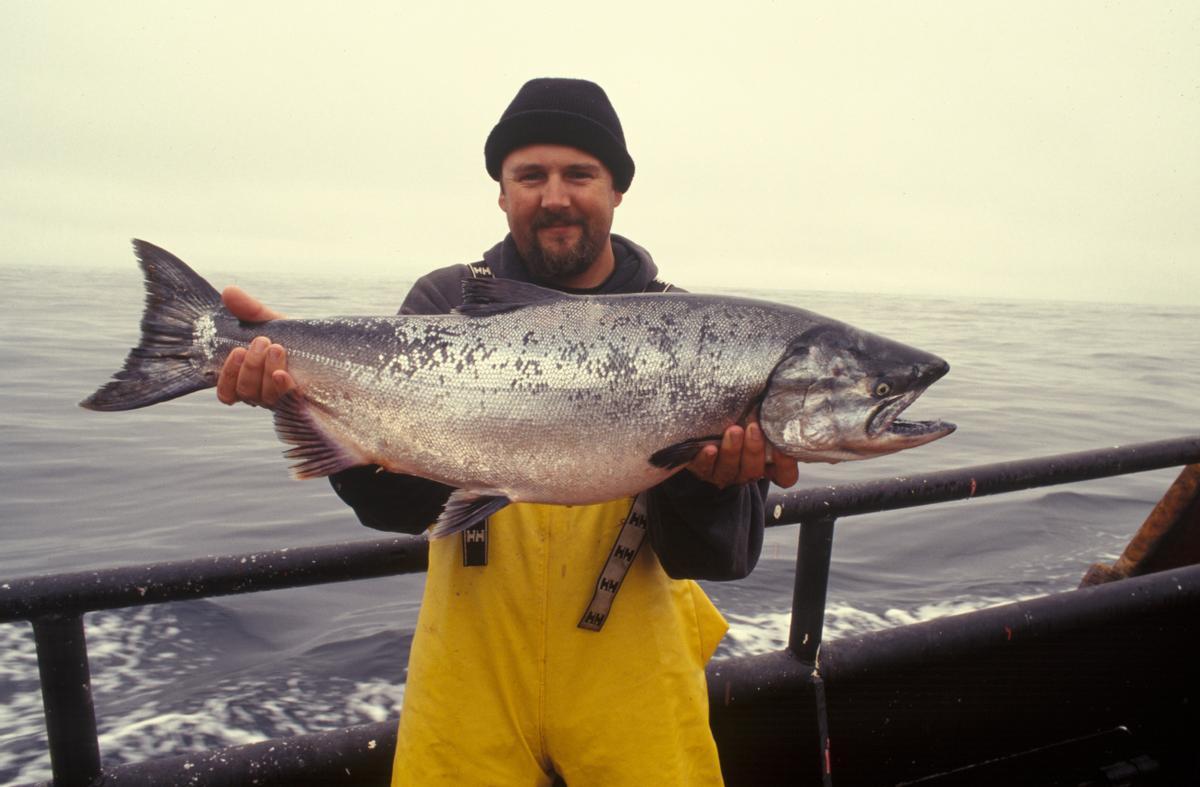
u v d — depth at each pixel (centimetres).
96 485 877
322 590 568
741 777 245
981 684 272
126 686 420
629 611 194
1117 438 1279
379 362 202
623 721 190
